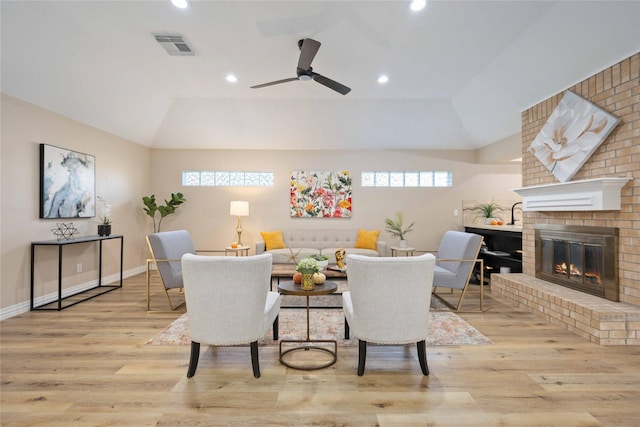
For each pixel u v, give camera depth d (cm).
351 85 441
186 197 613
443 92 468
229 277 200
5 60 301
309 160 617
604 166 298
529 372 217
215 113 530
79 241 375
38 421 165
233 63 375
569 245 342
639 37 255
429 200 615
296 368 223
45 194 370
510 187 611
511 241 481
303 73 311
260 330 212
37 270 363
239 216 585
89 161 445
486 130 525
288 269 383
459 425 163
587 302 287
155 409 176
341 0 264
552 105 366
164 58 363
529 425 163
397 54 354
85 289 438
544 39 308
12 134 334
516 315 338
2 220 324
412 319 206
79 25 300
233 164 615
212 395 189
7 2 263
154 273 564
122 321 317
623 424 163
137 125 517
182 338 274
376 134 575
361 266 202
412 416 170
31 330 292
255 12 279
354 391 194
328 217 618
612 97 287
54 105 377
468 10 278
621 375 212
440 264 409
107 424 163
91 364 227
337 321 323
